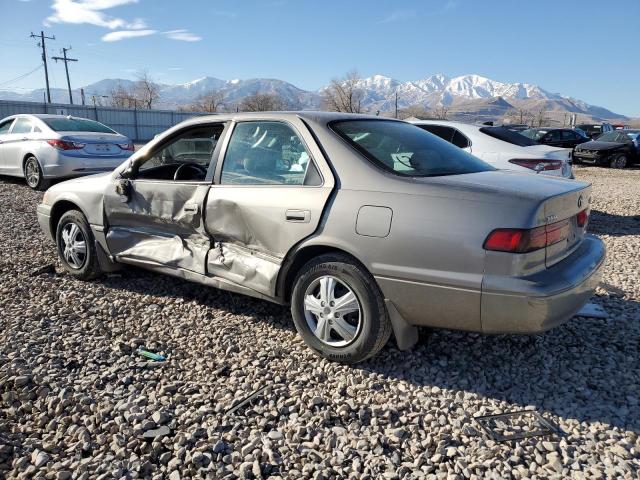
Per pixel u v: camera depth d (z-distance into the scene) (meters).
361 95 80.00
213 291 4.80
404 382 3.26
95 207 4.77
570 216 3.29
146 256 4.42
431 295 3.04
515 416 2.92
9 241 6.54
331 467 2.52
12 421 2.87
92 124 11.41
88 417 2.87
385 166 3.36
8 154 11.06
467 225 2.94
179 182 4.17
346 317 3.38
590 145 22.05
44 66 65.31
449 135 7.90
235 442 2.68
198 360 3.55
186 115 51.75
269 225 3.58
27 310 4.34
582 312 4.25
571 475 2.45
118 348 3.68
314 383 3.24
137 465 2.51
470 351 3.66
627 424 2.84
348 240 3.24
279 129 3.76
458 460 2.55
